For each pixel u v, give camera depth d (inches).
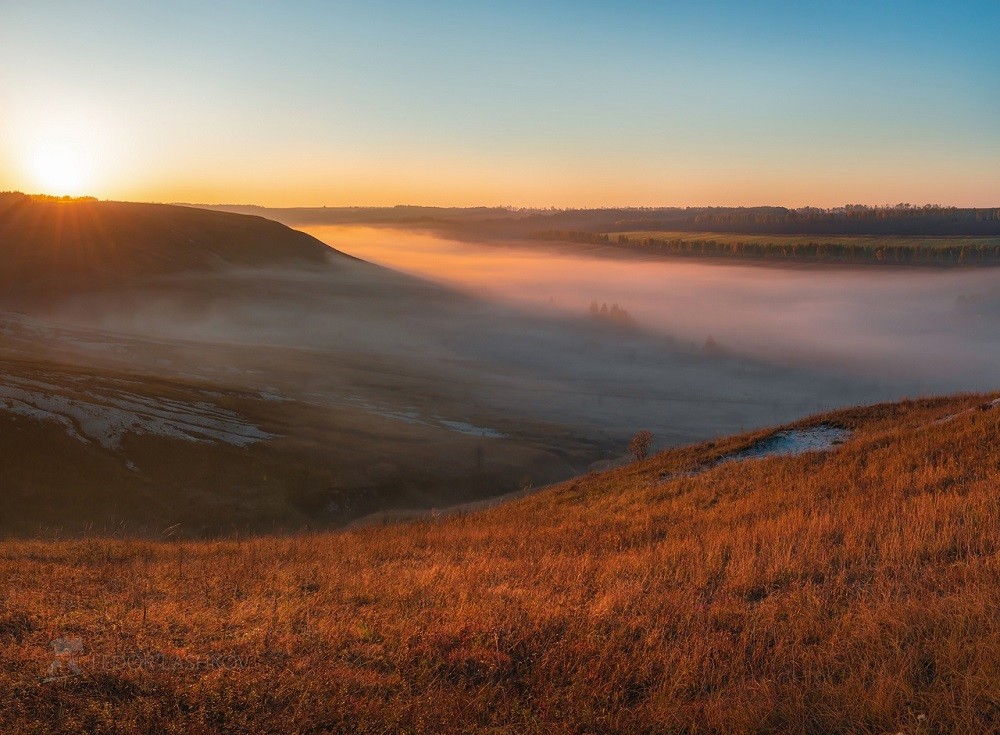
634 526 631.2
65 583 466.3
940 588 313.6
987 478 534.9
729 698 234.7
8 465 1936.5
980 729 203.9
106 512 1895.9
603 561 467.8
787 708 223.3
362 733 222.5
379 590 417.1
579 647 282.7
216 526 1972.2
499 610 340.8
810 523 466.3
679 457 1000.9
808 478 692.1
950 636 254.4
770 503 616.7
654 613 321.1
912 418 918.4
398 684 260.2
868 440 776.3
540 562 488.4
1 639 314.3
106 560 618.5
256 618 355.6
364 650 295.1
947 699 216.7
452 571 462.6
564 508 887.7
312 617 353.4
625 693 247.1
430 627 319.0
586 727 224.7
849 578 351.9
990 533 381.7
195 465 2210.9
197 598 413.7
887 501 514.6
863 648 258.7
